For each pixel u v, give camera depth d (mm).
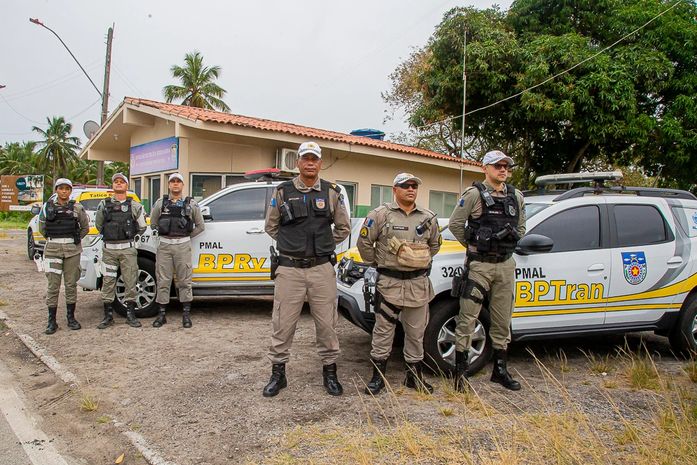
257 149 12266
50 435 3557
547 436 3311
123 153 16812
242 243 6836
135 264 6363
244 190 7082
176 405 3990
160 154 12875
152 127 13438
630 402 4098
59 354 5227
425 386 4246
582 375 4805
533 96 14539
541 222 4871
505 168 4230
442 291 4609
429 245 4305
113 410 3918
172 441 3416
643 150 15609
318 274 4191
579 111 14656
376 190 15133
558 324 4852
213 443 3373
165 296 6352
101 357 5141
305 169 4102
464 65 15531
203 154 12070
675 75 15164
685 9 15664
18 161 58062
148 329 6246
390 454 3170
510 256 4309
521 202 4309
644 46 14953
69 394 4242
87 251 6730
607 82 13992
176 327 6367
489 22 16406
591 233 5027
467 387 4172
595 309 4957
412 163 15844
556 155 17391
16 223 33656
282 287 4180
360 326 4820
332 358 4297
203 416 3791
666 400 3953
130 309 6359
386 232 4145
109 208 6195
